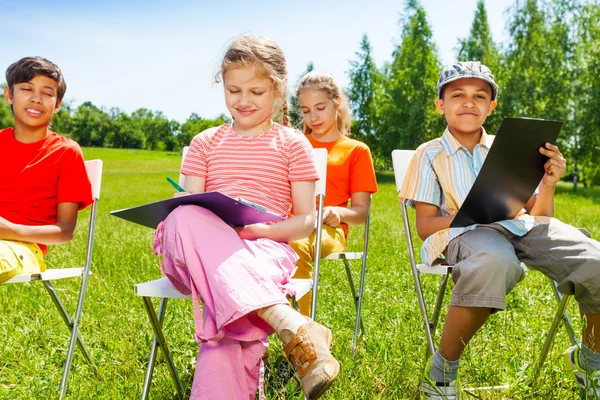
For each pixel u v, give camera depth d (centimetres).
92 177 299
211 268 195
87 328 349
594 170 3266
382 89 4250
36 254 281
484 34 3656
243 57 240
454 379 238
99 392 257
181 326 338
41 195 302
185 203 208
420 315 365
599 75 2994
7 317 373
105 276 490
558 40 3197
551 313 372
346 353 274
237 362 198
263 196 246
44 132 309
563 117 3045
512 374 258
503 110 3216
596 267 230
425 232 269
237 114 249
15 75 300
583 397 232
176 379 244
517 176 236
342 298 410
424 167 276
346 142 376
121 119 9869
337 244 338
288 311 193
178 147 10106
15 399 254
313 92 371
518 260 236
